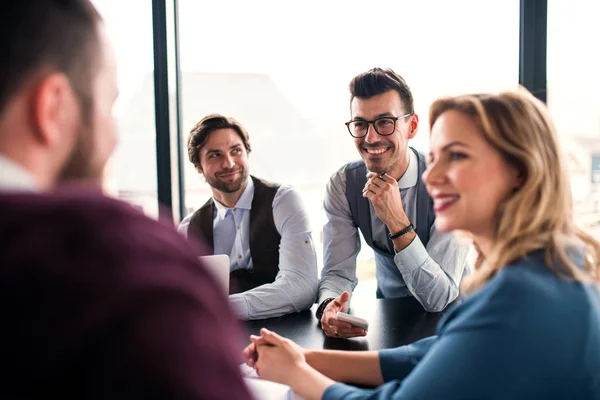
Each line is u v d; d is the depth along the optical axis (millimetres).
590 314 921
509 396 889
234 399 354
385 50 2846
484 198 1030
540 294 906
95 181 491
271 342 1312
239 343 405
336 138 2967
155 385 332
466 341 924
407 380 992
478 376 899
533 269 948
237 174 2305
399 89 2146
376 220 2246
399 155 2168
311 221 2291
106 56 482
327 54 3039
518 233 996
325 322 1660
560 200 1021
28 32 423
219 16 2898
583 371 907
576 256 1002
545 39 2670
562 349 892
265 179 2430
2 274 356
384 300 2035
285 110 3111
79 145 463
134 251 379
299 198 2320
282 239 2250
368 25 2926
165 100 2797
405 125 2184
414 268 1873
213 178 2305
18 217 383
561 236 998
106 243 377
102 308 348
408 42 2777
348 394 1112
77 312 348
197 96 2920
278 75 3059
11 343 343
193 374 339
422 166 2238
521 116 1020
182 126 2912
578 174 2695
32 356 341
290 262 2162
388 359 1305
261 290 1975
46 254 365
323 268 2262
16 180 418
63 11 446
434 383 935
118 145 518
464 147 1030
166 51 2766
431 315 1826
